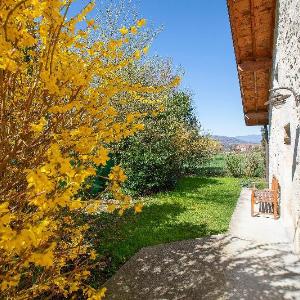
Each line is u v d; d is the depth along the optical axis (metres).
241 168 19.48
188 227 7.31
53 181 1.90
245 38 7.55
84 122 2.29
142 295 4.29
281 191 7.70
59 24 1.87
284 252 5.62
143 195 11.68
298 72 5.03
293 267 4.98
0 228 1.61
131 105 9.70
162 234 6.76
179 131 15.69
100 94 2.38
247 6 6.41
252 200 8.21
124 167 11.37
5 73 1.94
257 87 10.39
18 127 2.23
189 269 5.06
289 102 6.09
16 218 2.09
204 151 21.03
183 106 21.77
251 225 7.42
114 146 10.77
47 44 1.97
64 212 2.68
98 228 5.17
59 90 2.02
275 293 4.18
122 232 6.33
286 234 6.62
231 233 6.84
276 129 8.75
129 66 10.55
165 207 9.50
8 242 1.62
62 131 2.06
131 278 4.78
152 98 12.16
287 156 6.64
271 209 8.84
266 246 5.97
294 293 4.17
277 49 7.17
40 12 1.76
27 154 2.18
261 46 8.11
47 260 1.77
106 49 2.28
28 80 2.33
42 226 1.72
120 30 2.26
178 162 14.54
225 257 5.50
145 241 6.27
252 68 8.57
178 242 6.32
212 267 5.10
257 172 19.16
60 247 2.84
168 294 4.31
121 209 2.34
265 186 14.36
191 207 9.49
